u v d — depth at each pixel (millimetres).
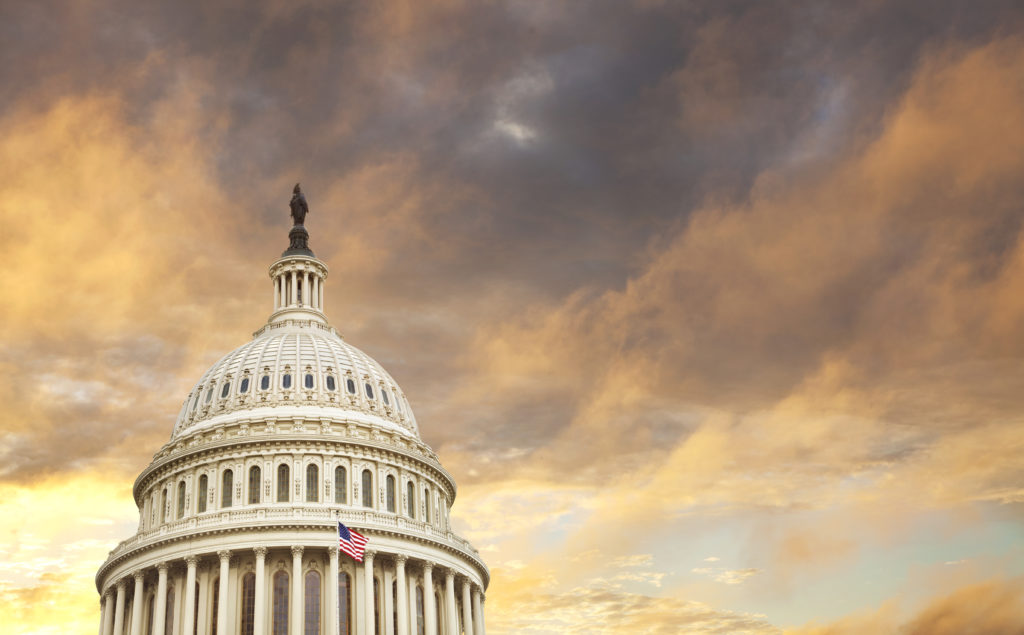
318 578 96125
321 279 129750
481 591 109312
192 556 95000
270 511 97938
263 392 109688
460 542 106438
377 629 96375
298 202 135125
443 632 100812
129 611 100438
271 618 93750
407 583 99750
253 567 95812
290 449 102562
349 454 103500
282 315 124312
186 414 113125
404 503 104312
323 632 93500
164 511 103938
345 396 111062
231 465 102188
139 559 97750
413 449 109062
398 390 118750
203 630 93938
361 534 97062
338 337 124688
